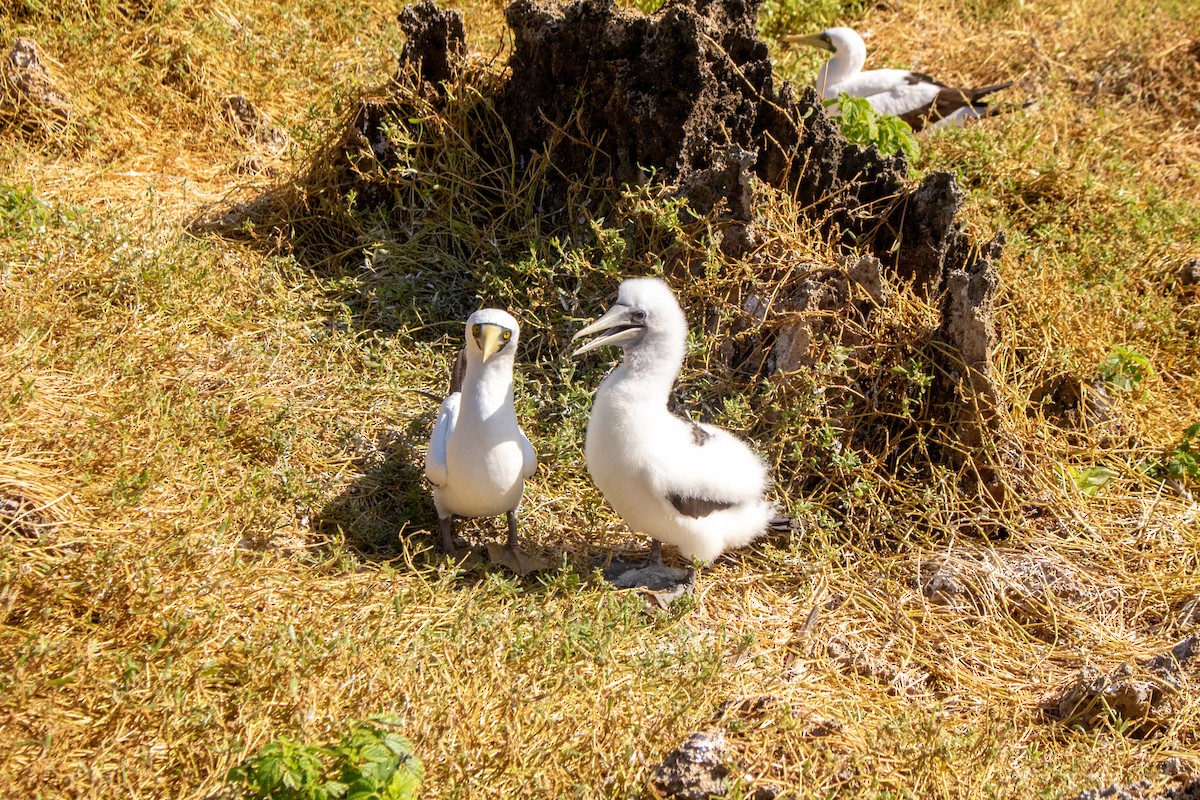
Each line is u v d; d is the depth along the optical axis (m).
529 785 4.28
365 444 6.37
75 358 6.21
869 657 5.59
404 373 6.91
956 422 6.58
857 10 12.89
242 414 6.30
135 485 5.39
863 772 4.53
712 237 6.87
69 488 5.33
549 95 7.77
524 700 4.65
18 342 6.16
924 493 6.40
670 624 5.52
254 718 4.35
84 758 4.15
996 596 6.00
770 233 6.95
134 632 4.71
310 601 5.13
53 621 4.68
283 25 10.09
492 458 5.46
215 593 5.00
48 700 4.27
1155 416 7.47
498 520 6.19
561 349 7.16
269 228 8.00
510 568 5.79
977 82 12.01
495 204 7.79
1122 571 6.23
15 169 8.13
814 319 6.70
